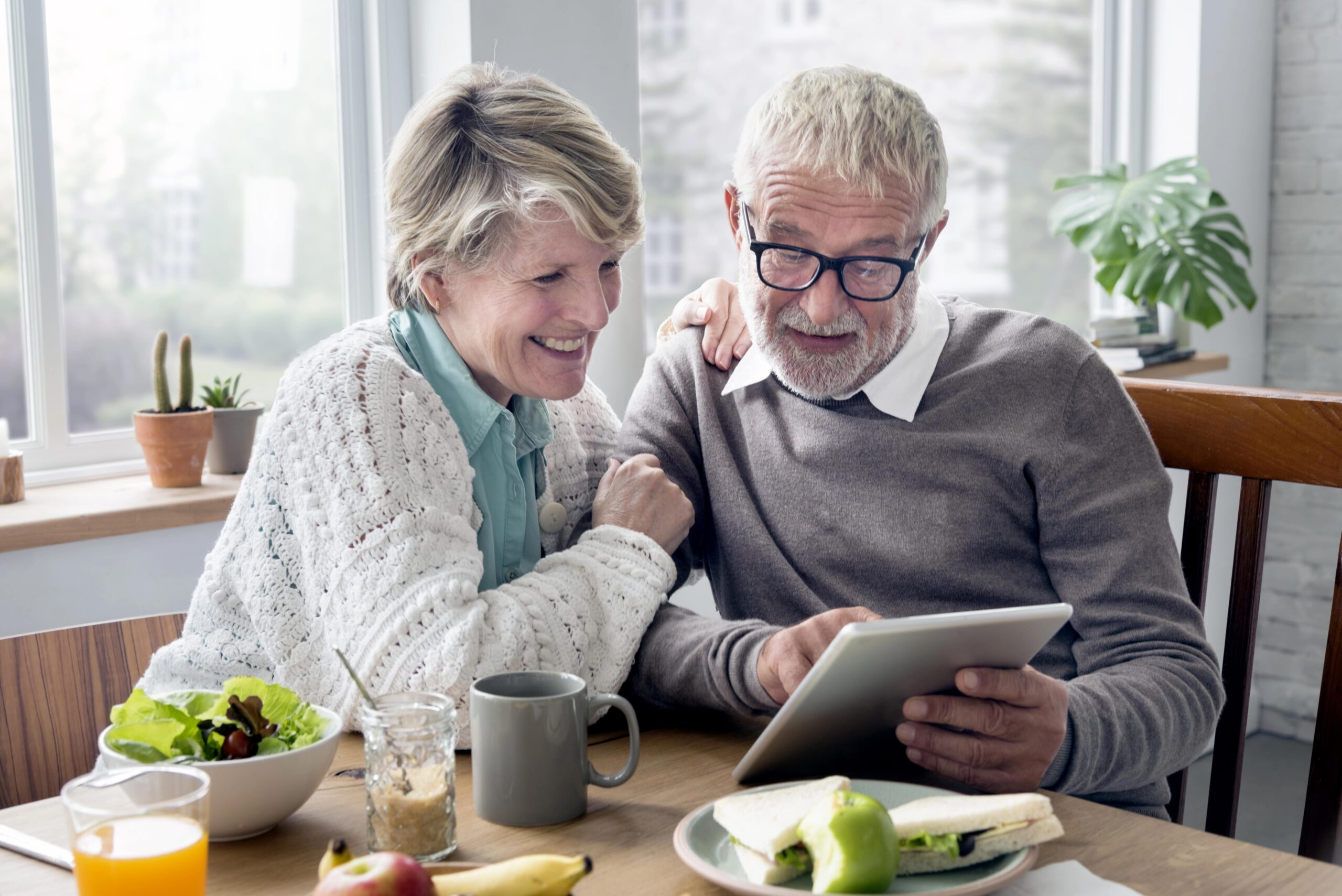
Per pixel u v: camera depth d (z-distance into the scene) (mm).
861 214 1171
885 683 834
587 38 1897
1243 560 1330
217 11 1934
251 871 773
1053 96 3502
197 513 1646
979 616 797
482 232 1079
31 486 1727
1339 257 3002
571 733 842
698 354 1395
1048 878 748
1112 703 1029
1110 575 1175
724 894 738
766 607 1290
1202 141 2916
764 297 1230
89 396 1884
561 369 1137
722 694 1014
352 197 1955
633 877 761
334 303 2027
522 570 1197
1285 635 3094
